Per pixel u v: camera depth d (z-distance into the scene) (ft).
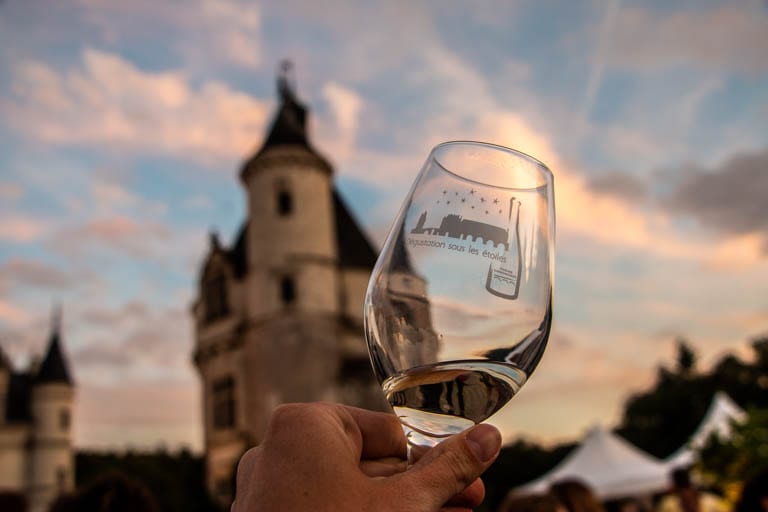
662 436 173.27
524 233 3.27
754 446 23.97
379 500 2.74
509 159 3.42
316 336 110.73
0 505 11.89
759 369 169.37
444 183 3.31
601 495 40.14
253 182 118.73
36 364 140.97
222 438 114.93
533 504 12.07
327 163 120.88
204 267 126.00
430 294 3.07
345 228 128.06
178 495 146.61
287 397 107.14
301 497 2.68
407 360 3.05
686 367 214.07
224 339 117.91
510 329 3.08
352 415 3.77
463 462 2.90
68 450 134.21
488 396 3.08
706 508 29.04
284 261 113.29
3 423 128.88
